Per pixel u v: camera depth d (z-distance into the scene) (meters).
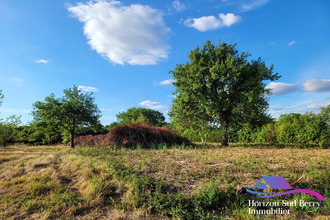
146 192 4.96
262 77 13.95
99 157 8.80
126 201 4.66
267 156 8.41
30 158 10.18
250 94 12.17
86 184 5.72
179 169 6.57
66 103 18.12
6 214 4.30
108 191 5.19
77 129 20.06
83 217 4.16
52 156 9.80
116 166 6.86
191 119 15.47
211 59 14.76
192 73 14.25
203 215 3.99
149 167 6.88
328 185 5.14
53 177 6.55
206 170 6.20
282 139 15.89
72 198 5.02
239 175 5.78
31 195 5.27
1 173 7.60
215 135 21.17
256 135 17.84
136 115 50.16
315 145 12.84
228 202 4.47
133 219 4.04
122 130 14.76
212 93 13.79
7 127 18.48
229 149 11.20
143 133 14.64
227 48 15.17
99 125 21.41
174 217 4.02
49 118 18.02
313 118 14.45
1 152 13.22
